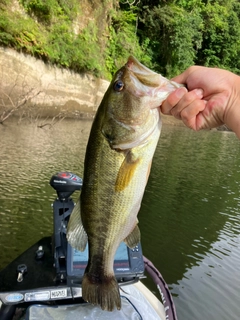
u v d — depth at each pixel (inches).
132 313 22.5
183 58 233.6
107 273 15.5
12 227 50.2
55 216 26.5
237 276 45.6
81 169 84.4
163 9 223.3
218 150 150.2
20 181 70.1
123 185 14.5
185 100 14.0
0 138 107.5
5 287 24.5
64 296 22.7
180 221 62.1
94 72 180.5
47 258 28.1
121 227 15.0
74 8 173.5
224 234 59.0
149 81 14.6
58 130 137.3
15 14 148.7
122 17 207.3
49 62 158.6
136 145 14.4
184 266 46.8
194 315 36.9
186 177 95.1
